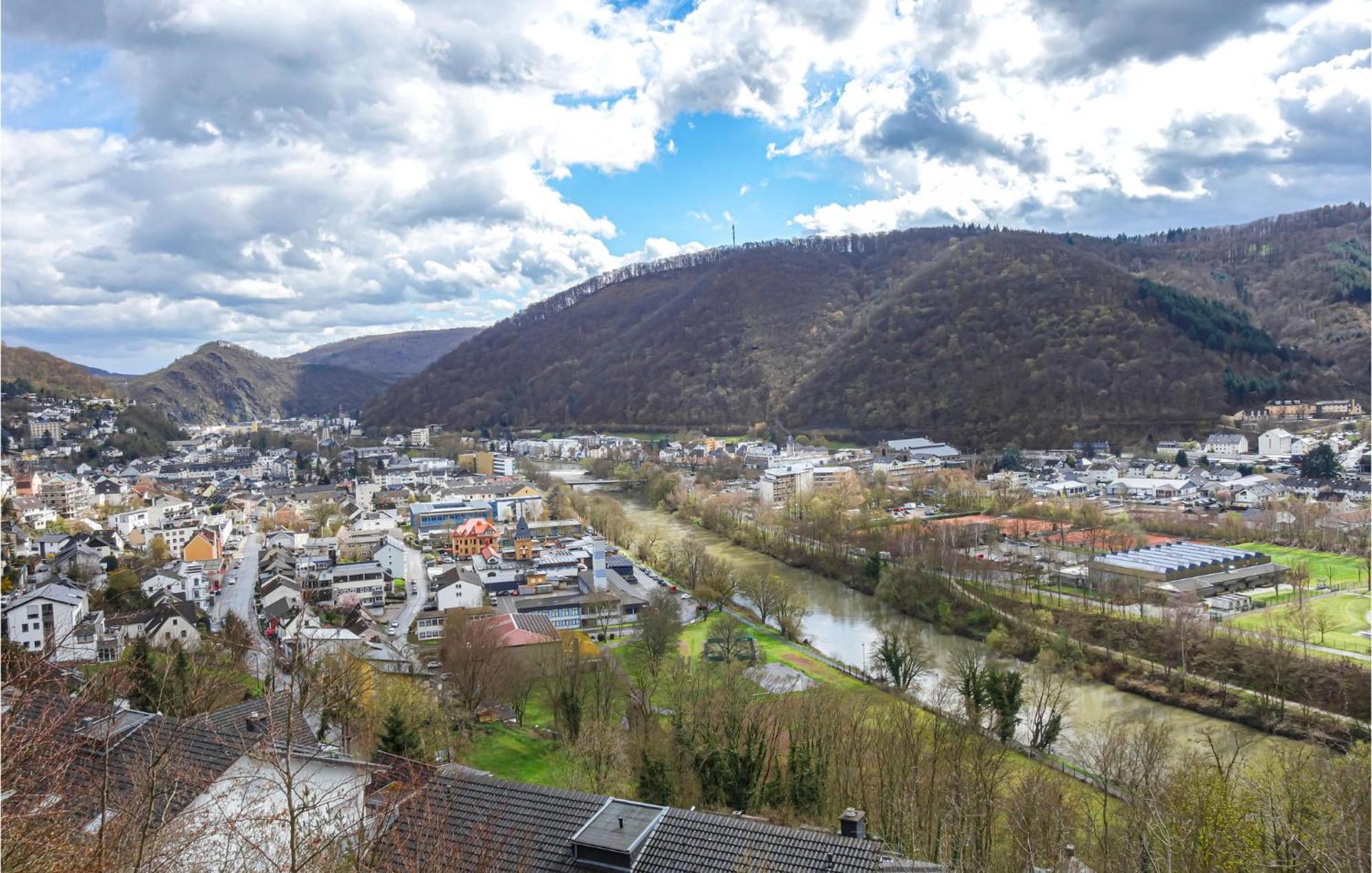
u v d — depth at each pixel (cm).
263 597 18912
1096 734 11962
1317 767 9162
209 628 17288
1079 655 15200
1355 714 12381
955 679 13588
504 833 5238
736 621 18000
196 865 4359
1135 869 6806
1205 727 12719
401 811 5412
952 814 7806
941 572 19775
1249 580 18975
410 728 8331
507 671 12144
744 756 8294
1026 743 11712
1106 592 18125
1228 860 6088
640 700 11100
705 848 4931
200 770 5322
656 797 7781
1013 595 18400
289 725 4184
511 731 11562
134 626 16212
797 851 4853
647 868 4831
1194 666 14475
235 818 4462
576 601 18388
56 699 4612
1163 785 8269
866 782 8694
